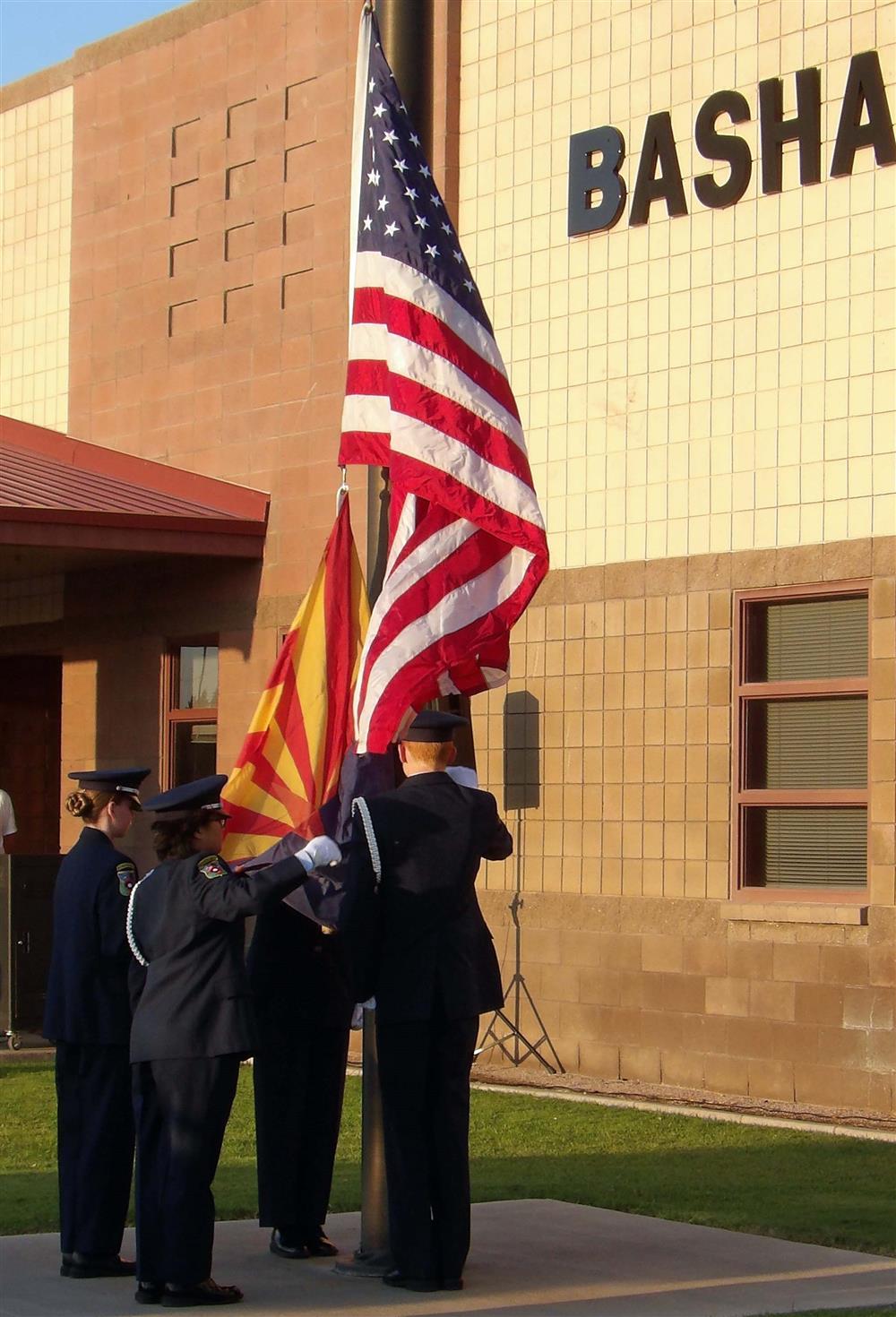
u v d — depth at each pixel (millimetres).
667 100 15094
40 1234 8977
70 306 20766
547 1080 14664
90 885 8039
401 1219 7695
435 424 8211
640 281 15172
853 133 13781
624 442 15188
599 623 15234
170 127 19594
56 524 17000
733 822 14266
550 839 15469
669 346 14922
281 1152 8344
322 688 9469
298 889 8125
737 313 14477
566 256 15727
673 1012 14453
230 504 18375
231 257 18781
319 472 17656
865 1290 7633
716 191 14609
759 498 14258
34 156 21406
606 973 14945
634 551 15055
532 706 15664
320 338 17766
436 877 7629
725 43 14703
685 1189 10094
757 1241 8688
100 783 8312
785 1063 13672
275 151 18375
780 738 14203
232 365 18672
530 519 8203
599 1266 8133
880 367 13562
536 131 16047
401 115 8500
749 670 14344
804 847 14008
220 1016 7535
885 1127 12438
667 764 14703
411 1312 7270
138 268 19875
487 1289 7688
